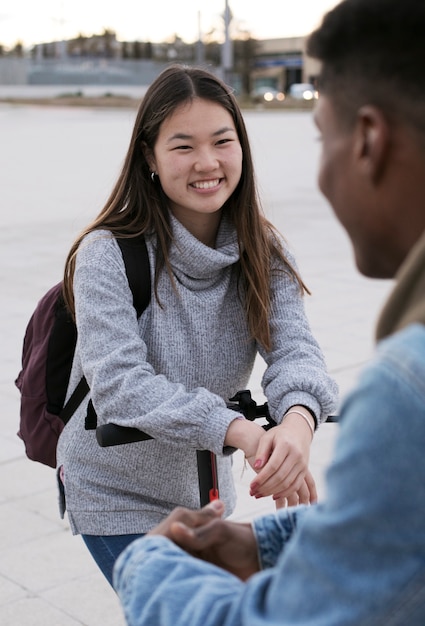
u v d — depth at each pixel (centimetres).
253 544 133
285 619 98
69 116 3619
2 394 552
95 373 213
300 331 234
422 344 95
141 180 231
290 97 5866
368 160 106
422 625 94
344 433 97
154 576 115
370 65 104
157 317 226
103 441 208
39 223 1121
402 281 101
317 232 1042
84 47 7888
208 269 228
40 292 785
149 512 231
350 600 94
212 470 212
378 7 103
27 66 5903
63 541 390
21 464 461
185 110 222
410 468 92
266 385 229
